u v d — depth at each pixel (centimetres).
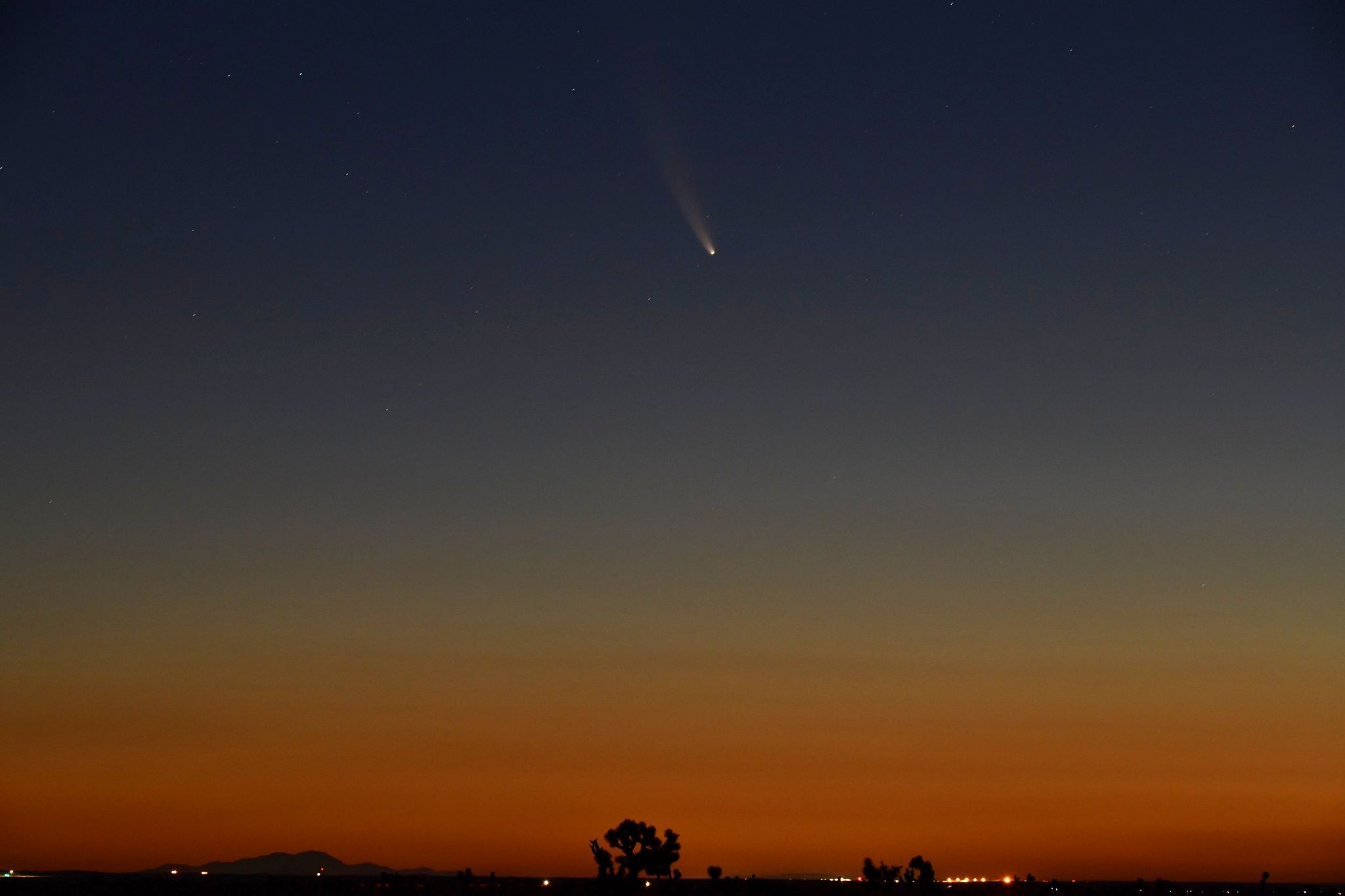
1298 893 13250
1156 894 11412
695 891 7831
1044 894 10881
